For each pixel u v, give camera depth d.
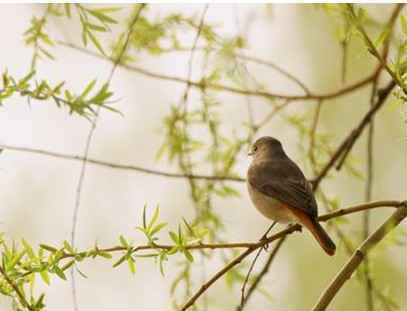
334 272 15.03
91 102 7.73
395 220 8.71
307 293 14.95
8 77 7.68
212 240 10.59
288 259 15.22
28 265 8.02
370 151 11.14
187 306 8.44
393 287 12.66
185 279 10.15
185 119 11.18
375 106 11.05
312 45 15.29
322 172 11.30
